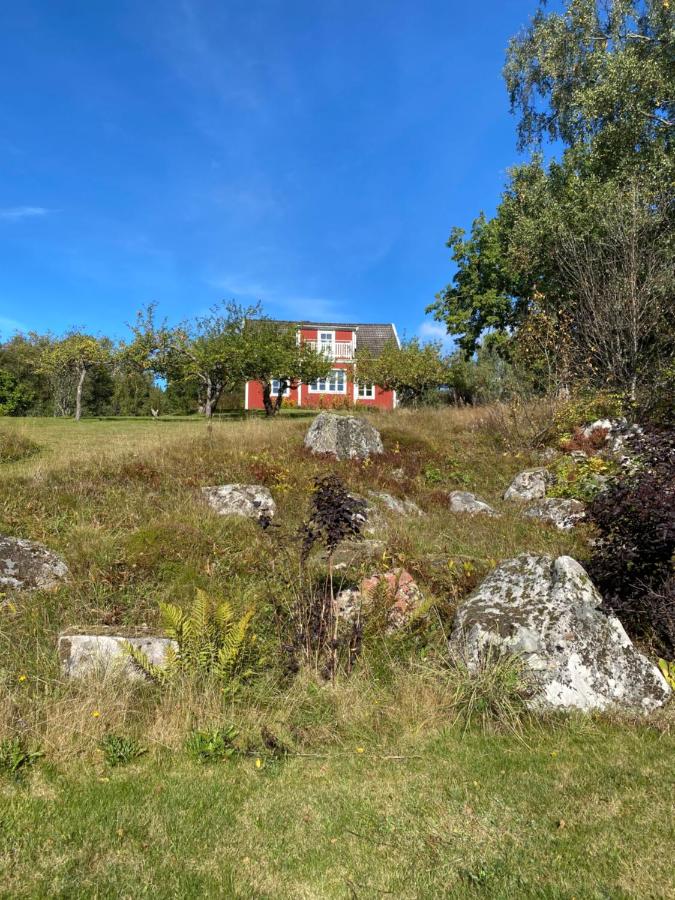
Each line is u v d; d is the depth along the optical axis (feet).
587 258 52.37
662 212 51.13
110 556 20.04
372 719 12.76
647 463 16.87
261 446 39.75
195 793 10.21
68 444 45.39
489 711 13.03
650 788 10.16
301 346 89.04
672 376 43.04
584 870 8.16
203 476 32.14
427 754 11.64
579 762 11.16
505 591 15.55
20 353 142.51
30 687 13.10
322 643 15.06
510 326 80.07
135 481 30.32
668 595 14.35
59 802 9.74
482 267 81.56
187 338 94.38
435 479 37.78
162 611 14.46
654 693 13.12
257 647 15.01
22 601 17.21
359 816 9.62
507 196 75.51
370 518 26.68
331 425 39.88
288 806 9.92
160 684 13.50
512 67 75.25
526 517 29.96
